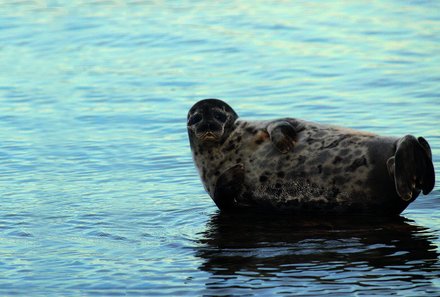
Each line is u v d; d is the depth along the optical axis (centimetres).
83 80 5816
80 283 2559
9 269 2688
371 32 7025
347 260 2677
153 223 3164
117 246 2897
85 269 2677
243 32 7188
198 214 3284
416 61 6041
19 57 6569
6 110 5094
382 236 2928
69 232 3058
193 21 7675
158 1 8731
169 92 5434
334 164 3175
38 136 4528
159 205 3394
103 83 5719
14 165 4006
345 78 5650
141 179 3762
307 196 3234
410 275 2520
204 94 5353
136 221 3186
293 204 3269
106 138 4459
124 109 5053
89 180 3756
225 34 7125
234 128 3434
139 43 6925
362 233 2975
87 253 2828
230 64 6169
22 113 5022
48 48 6844
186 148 4244
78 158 4106
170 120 4788
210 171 3400
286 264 2659
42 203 3422
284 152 3259
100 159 4081
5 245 2922
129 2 8706
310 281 2498
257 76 5794
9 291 2508
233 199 3359
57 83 5750
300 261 2683
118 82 5734
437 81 5462
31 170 3922
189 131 3472
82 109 5078
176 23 7600
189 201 3450
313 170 3209
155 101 5222
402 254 2719
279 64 6109
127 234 3028
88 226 3125
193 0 8731
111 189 3616
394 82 5491
